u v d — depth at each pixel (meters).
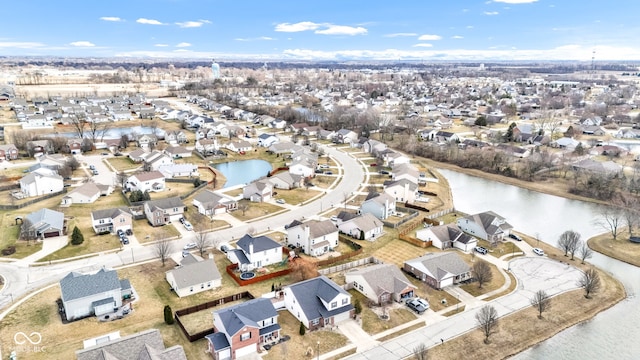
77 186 111.38
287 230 80.75
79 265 70.12
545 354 52.06
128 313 57.00
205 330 52.66
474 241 79.75
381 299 60.38
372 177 126.75
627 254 79.06
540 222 96.62
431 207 102.31
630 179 115.12
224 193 110.00
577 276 70.19
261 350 50.28
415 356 49.91
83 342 50.00
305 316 54.66
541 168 132.38
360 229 82.88
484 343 53.12
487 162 139.50
